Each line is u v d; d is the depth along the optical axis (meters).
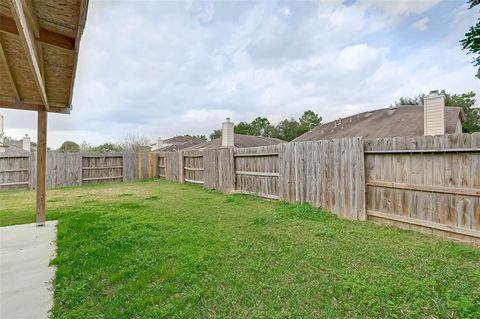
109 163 13.22
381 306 2.06
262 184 7.22
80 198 8.00
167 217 5.15
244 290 2.35
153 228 4.31
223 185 8.85
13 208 6.54
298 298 2.21
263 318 1.95
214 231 4.12
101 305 2.17
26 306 2.18
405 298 2.15
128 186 11.32
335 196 5.10
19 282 2.60
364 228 4.16
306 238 3.73
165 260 3.01
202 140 35.94
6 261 3.12
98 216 5.29
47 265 3.01
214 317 1.97
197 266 2.83
